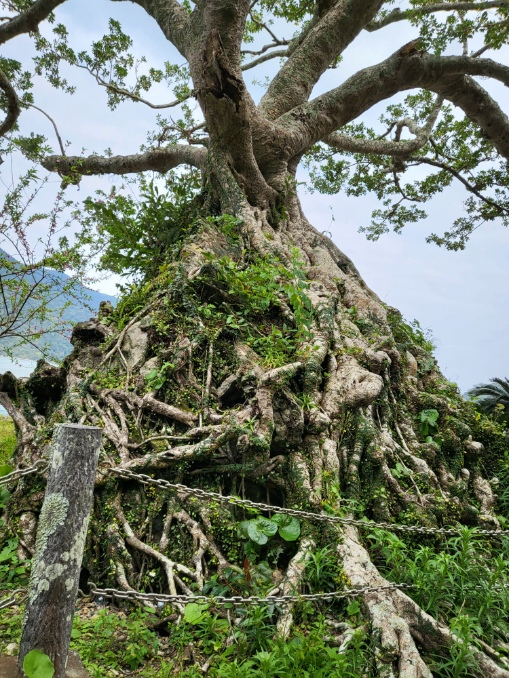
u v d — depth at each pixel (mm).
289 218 10055
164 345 5883
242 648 3471
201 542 4387
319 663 3312
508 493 6848
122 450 4820
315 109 11047
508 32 9844
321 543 4516
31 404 6543
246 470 4895
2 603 2754
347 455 5469
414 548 5059
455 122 16938
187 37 9812
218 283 6551
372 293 10008
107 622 3678
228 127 8914
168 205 9172
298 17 14617
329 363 6156
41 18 12062
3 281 8430
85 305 9094
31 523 4699
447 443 6691
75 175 11648
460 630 3646
